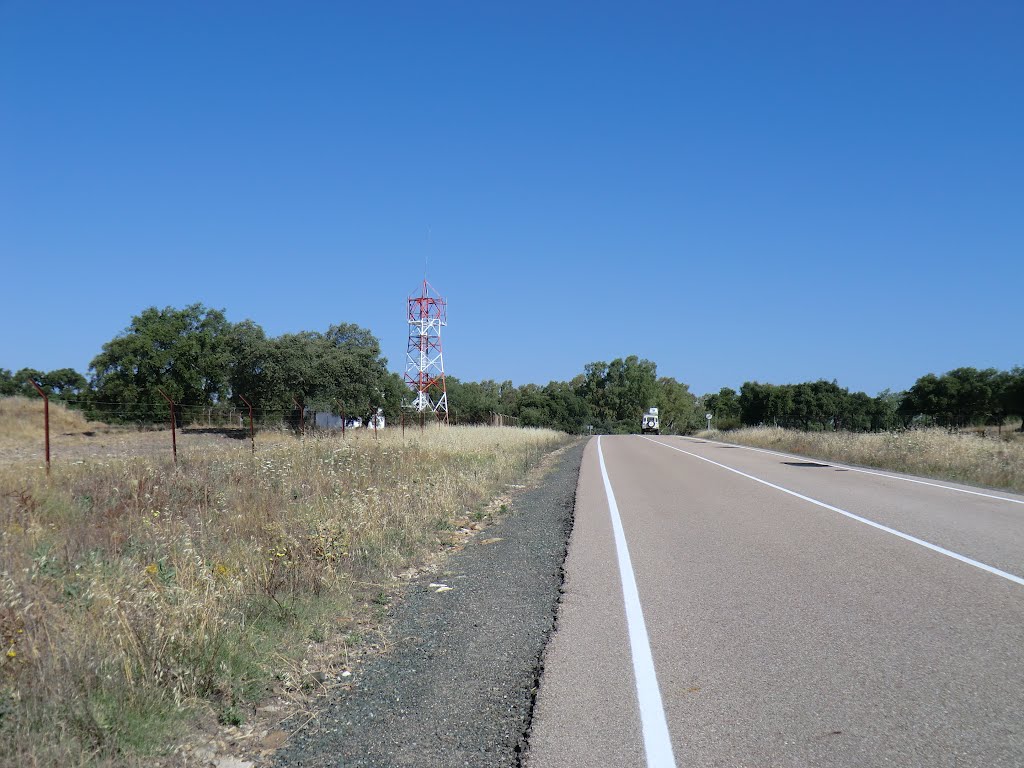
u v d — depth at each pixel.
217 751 4.51
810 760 4.11
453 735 4.61
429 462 20.62
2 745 4.13
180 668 5.11
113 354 52.12
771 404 75.38
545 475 24.34
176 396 53.12
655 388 135.75
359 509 10.94
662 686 5.23
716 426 94.38
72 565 7.77
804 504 14.80
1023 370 54.59
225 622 6.00
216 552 8.56
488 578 8.91
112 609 5.65
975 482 19.84
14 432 34.97
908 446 25.97
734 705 4.87
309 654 6.09
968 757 4.10
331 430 37.91
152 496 12.38
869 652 5.80
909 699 4.89
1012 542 10.37
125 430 41.53
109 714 4.61
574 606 7.41
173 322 56.31
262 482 14.07
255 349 44.28
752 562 9.27
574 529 12.24
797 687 5.14
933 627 6.41
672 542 10.81
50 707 4.50
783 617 6.82
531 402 97.06
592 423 117.12
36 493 11.62
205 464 16.84
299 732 4.76
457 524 13.01
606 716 4.75
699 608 7.20
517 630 6.73
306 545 8.69
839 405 74.06
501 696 5.20
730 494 16.81
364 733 4.69
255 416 44.88
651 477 21.83
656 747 4.31
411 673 5.70
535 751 4.30
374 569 9.09
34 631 5.52
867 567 8.83
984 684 5.11
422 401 61.91
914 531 11.35
